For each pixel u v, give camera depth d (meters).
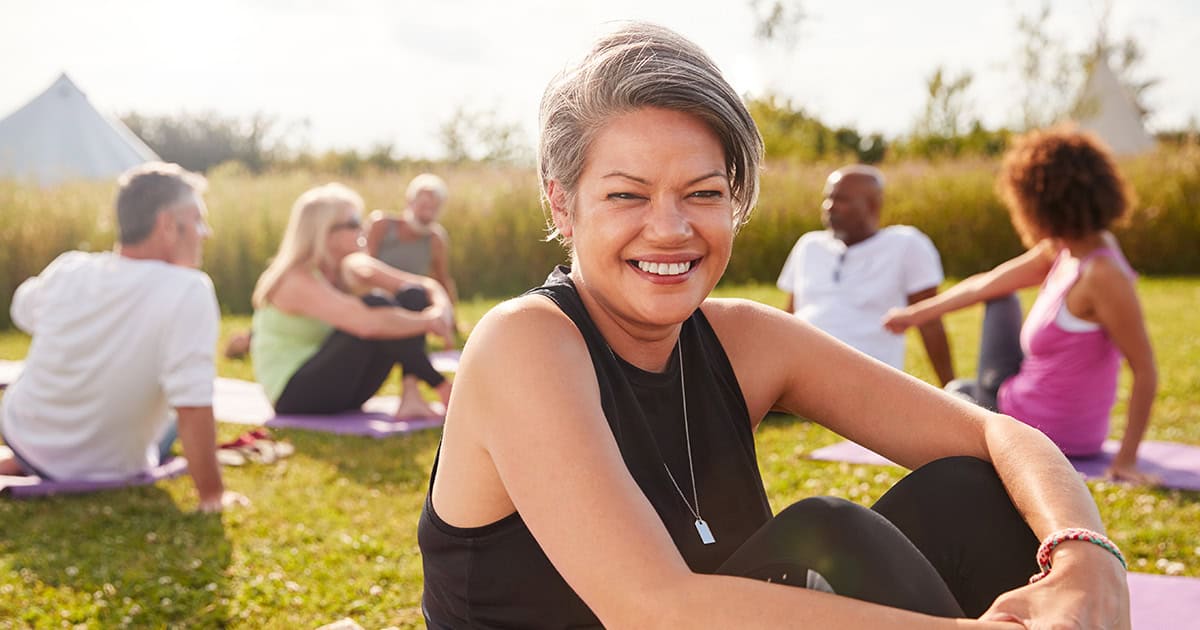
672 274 1.45
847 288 5.34
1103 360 4.24
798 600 1.22
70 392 3.93
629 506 1.30
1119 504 3.77
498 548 1.48
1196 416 5.65
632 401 1.52
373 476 4.34
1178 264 14.29
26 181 13.20
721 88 1.44
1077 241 4.21
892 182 15.05
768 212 13.70
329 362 5.46
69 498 3.92
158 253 3.86
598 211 1.45
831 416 1.82
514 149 20.02
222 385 6.57
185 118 32.62
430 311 5.49
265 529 3.57
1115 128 20.66
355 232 5.65
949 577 1.57
